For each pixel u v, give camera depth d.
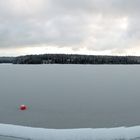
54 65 128.38
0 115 14.93
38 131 6.85
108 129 6.86
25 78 47.50
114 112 15.34
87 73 64.75
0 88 30.80
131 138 6.51
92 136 6.55
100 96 22.73
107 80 41.78
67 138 6.55
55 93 25.16
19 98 21.89
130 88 29.50
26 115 14.80
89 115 14.57
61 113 15.26
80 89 28.80
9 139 6.50
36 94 24.53
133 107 17.12
